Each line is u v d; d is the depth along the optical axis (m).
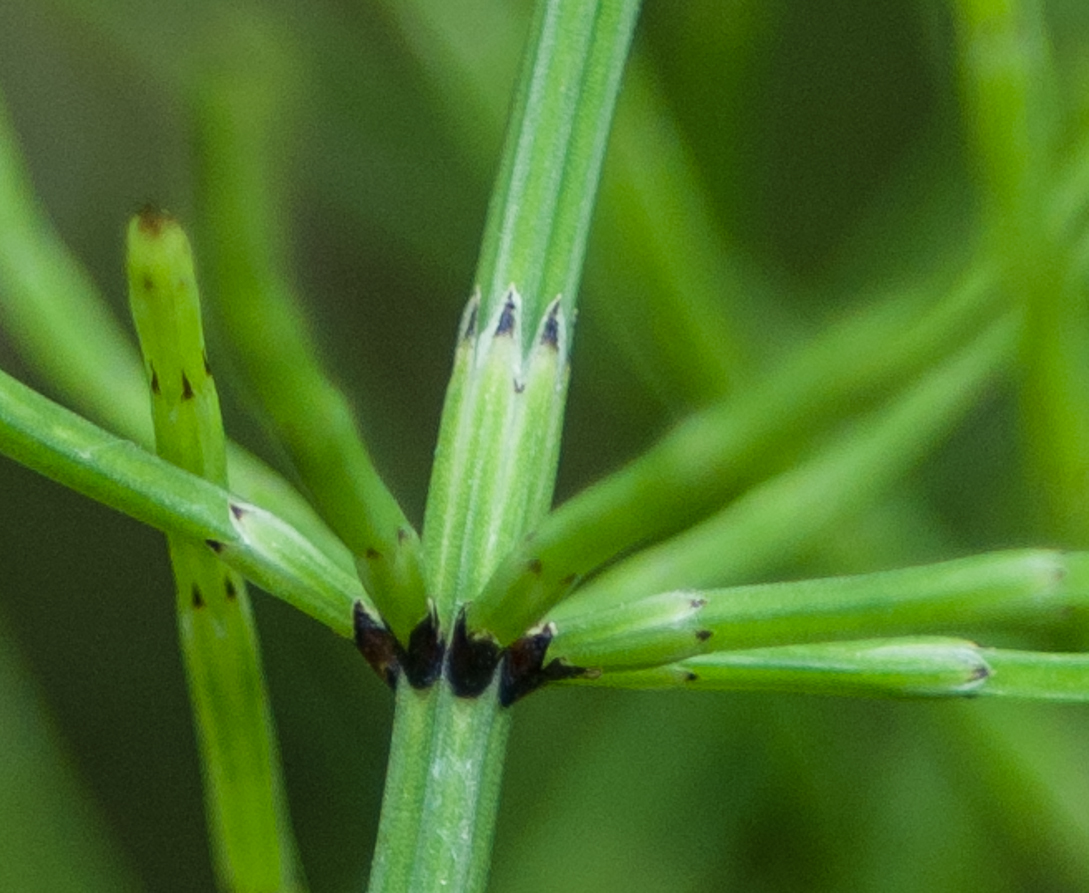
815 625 0.09
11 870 0.12
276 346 0.08
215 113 0.08
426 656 0.09
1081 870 0.12
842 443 0.09
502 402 0.09
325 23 0.13
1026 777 0.12
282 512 0.09
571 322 0.09
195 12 0.12
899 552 0.12
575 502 0.09
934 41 0.12
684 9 0.12
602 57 0.09
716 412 0.09
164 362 0.09
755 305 0.12
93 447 0.09
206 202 0.08
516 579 0.09
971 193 0.12
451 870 0.09
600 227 0.11
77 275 0.10
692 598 0.09
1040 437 0.10
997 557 0.09
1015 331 0.10
